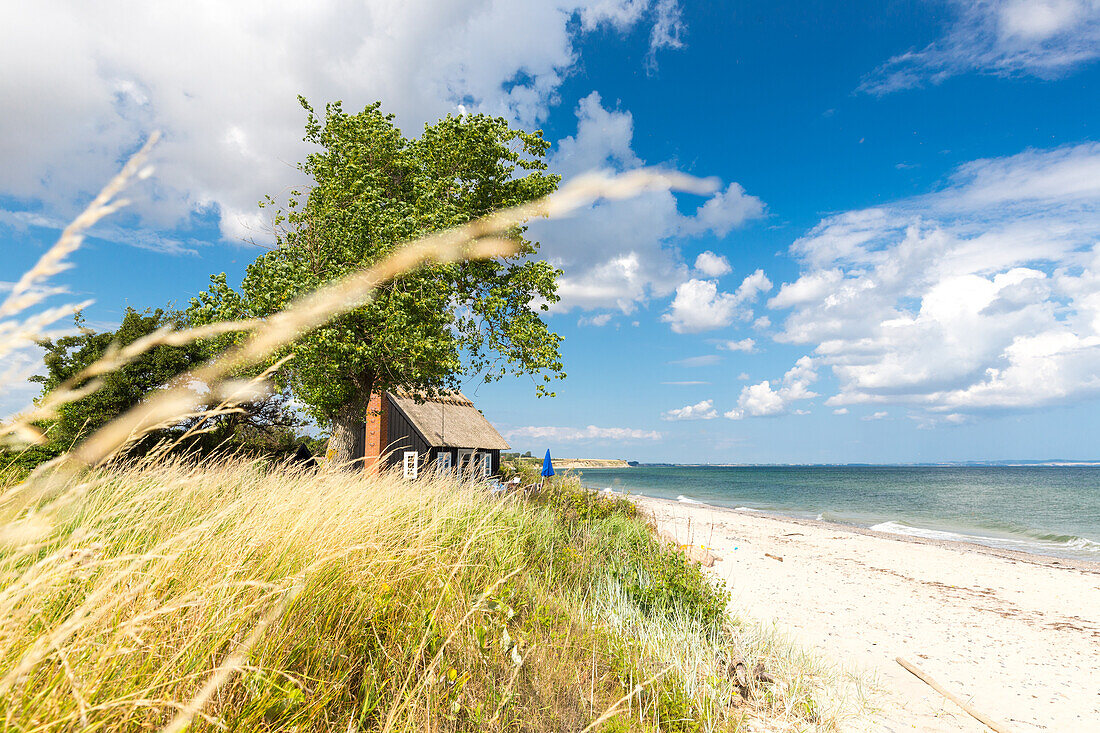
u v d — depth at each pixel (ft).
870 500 185.78
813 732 16.07
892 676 23.11
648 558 26.84
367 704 8.70
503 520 22.24
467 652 10.96
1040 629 32.55
